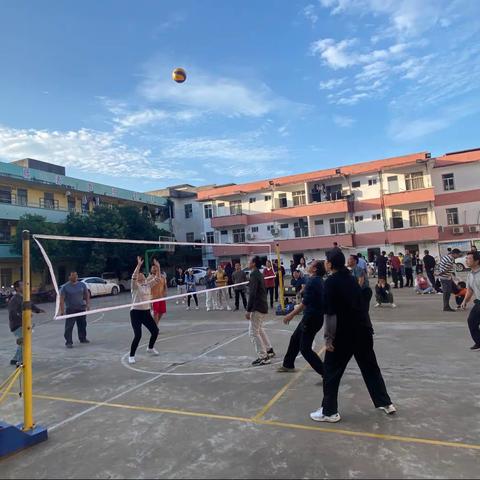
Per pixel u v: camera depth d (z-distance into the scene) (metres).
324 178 35.75
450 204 32.91
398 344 7.35
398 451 3.43
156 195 47.19
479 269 6.61
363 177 34.91
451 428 3.83
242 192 39.78
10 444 3.81
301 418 4.27
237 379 5.82
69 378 6.49
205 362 6.95
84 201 36.16
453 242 32.09
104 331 11.47
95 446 3.90
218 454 3.58
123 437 4.07
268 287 13.52
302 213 36.66
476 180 32.22
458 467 3.13
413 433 3.76
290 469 3.25
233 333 9.62
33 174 32.09
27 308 4.20
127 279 34.25
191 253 42.72
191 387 5.58
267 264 13.74
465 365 5.85
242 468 3.31
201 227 46.00
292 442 3.72
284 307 12.78
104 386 5.91
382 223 33.88
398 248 33.47
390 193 33.53
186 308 15.79
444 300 10.94
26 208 31.09
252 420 4.29
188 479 3.20
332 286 4.20
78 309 9.45
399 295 15.59
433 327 8.77
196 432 4.08
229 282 15.46
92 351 8.59
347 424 4.04
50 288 25.77
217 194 40.81
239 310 14.11
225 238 41.06
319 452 3.49
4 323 15.77
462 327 8.58
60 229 30.50
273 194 38.91
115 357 7.82
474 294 6.70
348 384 5.28
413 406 4.41
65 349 9.04
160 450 3.73
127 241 6.61
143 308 7.37
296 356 6.56
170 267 40.06
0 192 30.41
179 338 9.44
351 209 34.91
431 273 15.48
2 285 29.53
